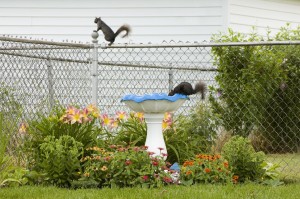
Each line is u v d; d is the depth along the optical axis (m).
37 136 10.83
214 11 19.39
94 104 11.76
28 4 20.48
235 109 13.42
